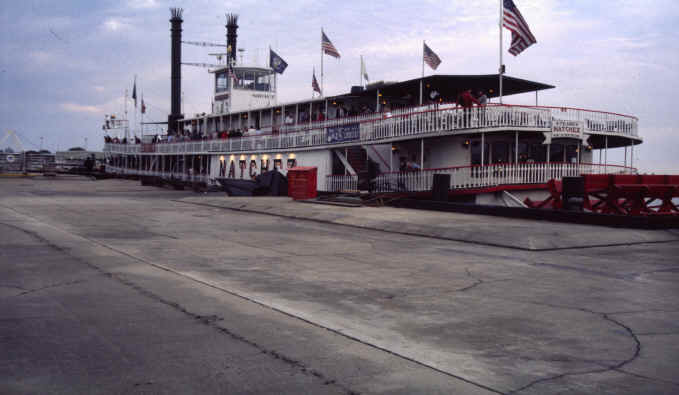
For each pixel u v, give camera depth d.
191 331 5.23
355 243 13.12
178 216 19.95
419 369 4.27
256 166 39.69
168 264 9.38
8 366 4.19
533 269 9.45
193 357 4.47
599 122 25.14
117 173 71.50
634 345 4.99
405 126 25.64
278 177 33.25
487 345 4.95
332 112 35.25
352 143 29.28
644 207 19.67
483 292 7.42
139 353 4.55
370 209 22.28
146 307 6.19
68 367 4.19
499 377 4.11
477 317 6.01
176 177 54.31
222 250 11.41
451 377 4.10
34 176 66.56
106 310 6.02
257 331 5.28
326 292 7.31
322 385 3.89
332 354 4.61
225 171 44.38
